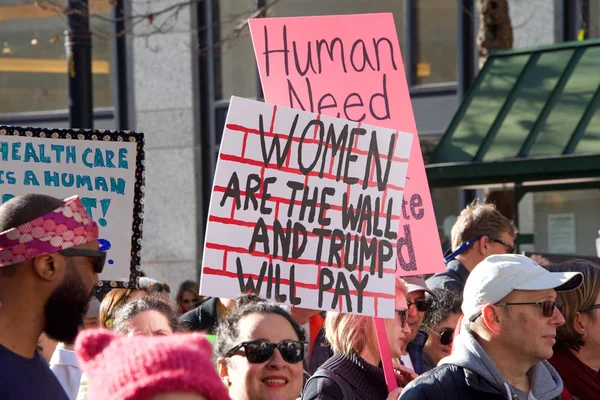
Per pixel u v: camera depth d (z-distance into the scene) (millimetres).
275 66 8016
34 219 4840
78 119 16375
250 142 6848
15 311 4840
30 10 24594
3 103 24891
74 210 4973
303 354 6203
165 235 23562
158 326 6961
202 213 23391
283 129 6945
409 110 8188
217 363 6348
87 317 8258
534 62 15742
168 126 23547
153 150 23672
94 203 7141
